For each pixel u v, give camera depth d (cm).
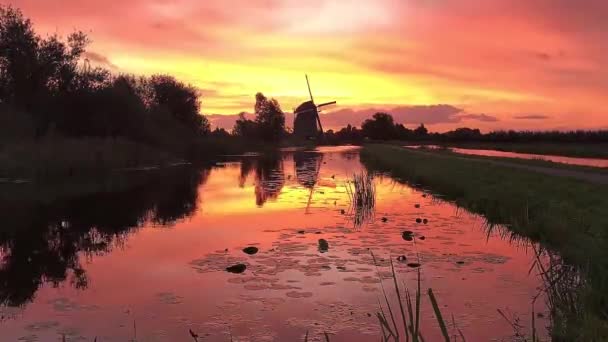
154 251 986
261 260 909
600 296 605
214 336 570
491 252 980
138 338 564
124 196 1867
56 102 3144
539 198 1435
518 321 614
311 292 725
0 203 1639
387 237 1123
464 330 588
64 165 2477
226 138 7219
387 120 15225
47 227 1248
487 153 5922
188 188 2178
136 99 3816
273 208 1592
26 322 610
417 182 2534
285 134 10600
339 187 2267
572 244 927
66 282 781
